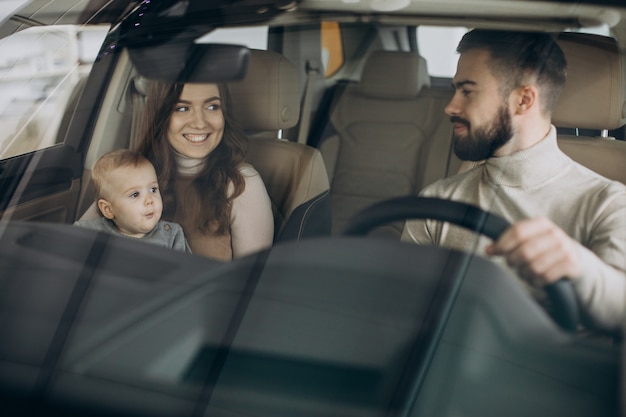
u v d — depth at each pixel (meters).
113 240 1.25
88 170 1.37
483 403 0.88
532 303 0.96
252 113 1.36
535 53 1.22
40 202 1.35
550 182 1.09
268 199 1.26
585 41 1.23
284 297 1.05
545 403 0.88
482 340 0.93
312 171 1.26
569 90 1.17
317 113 1.31
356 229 1.14
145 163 1.34
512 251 1.02
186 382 0.97
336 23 1.44
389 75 1.28
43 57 1.58
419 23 1.36
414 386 0.90
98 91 1.49
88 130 1.43
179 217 1.26
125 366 1.00
